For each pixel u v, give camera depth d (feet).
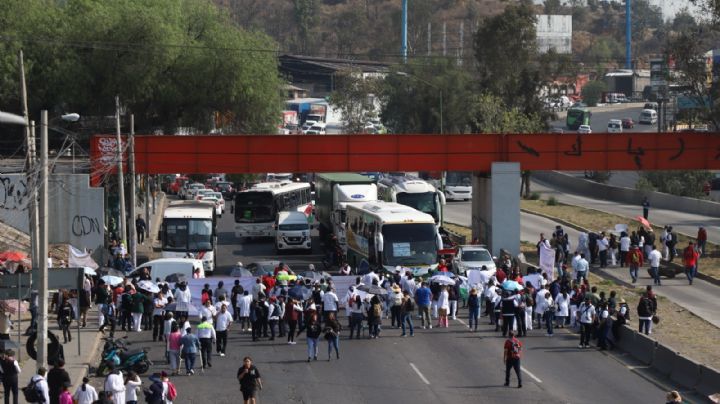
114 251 261.44
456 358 179.52
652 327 202.08
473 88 629.10
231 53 414.21
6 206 266.57
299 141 299.79
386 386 159.12
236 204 354.33
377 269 248.73
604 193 498.28
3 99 394.32
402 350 186.50
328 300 196.75
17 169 296.71
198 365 175.01
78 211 271.69
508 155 301.22
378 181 487.61
